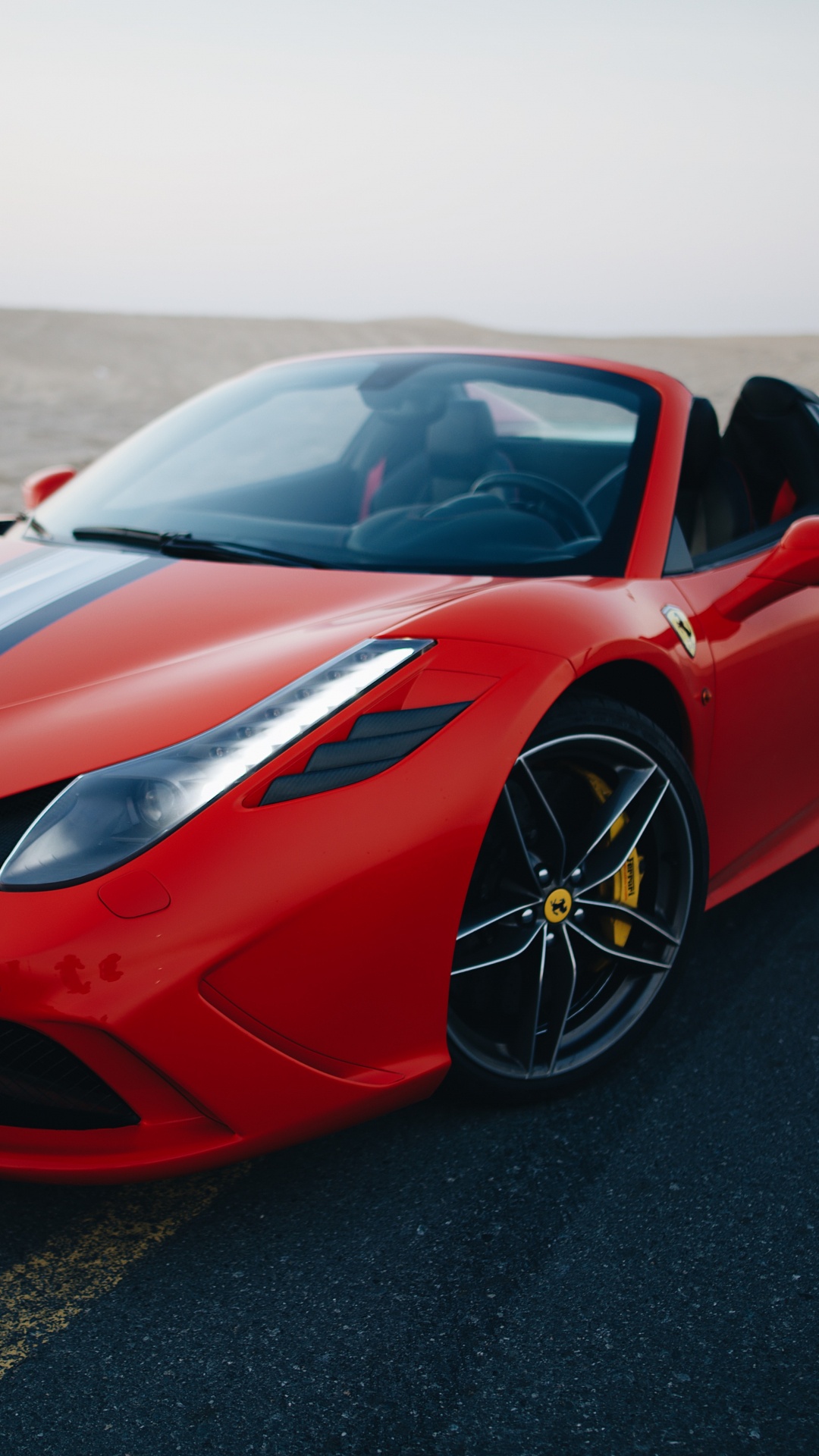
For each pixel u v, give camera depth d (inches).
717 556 76.7
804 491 93.0
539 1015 60.7
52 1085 47.0
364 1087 50.1
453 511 75.8
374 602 61.1
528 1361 43.1
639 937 64.8
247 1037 46.1
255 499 82.4
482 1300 46.4
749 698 72.9
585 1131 58.3
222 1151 47.6
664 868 65.3
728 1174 54.9
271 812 46.5
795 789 84.0
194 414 96.2
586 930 60.9
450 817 49.9
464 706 52.0
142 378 904.3
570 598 60.6
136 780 46.2
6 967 43.3
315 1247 49.5
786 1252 49.6
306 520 80.2
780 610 76.5
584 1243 49.9
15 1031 45.8
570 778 61.5
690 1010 71.1
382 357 99.0
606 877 60.5
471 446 88.8
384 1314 45.5
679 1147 57.0
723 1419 40.6
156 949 43.8
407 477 87.2
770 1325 45.2
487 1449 39.1
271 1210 52.1
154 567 67.9
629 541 71.8
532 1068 59.0
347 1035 49.1
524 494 78.2
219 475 85.3
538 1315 45.5
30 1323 44.9
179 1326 44.8
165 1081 45.8
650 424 82.3
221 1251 49.3
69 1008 43.1
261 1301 46.2
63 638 57.7
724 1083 63.0
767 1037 68.1
